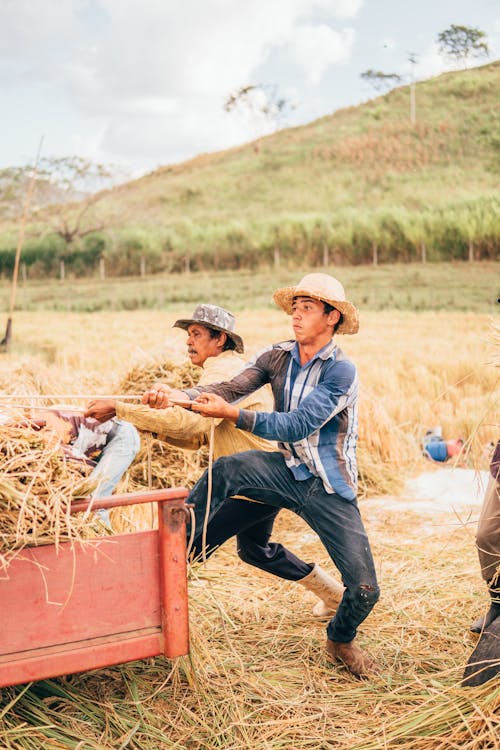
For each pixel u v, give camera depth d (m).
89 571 2.83
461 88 97.06
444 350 19.86
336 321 3.51
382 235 62.75
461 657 3.79
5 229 72.19
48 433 2.94
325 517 3.46
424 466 8.00
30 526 2.71
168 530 2.92
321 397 3.38
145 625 2.95
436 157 80.69
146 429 3.55
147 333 28.33
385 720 3.18
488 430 8.49
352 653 3.62
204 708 3.25
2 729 2.89
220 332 3.92
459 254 60.50
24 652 2.76
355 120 97.00
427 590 4.58
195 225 71.69
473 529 5.86
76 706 3.11
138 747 3.00
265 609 4.31
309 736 3.12
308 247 65.19
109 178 81.56
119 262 68.69
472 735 2.89
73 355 16.78
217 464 3.46
